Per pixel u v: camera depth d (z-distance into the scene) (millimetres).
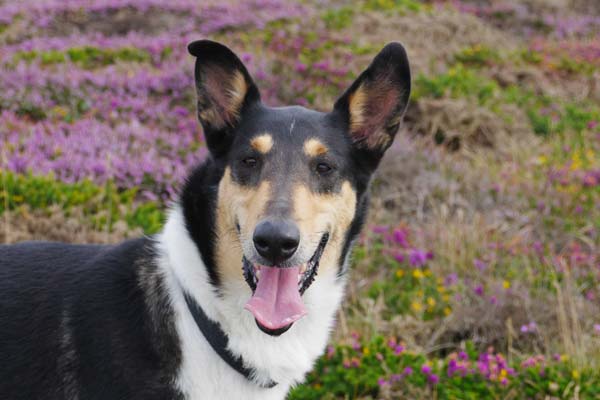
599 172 7707
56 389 2895
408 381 4203
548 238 6438
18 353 2953
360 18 12438
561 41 13289
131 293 2912
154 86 8266
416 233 6273
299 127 3041
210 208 2963
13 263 3158
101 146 6438
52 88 7809
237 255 2865
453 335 5051
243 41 10727
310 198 2895
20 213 5191
